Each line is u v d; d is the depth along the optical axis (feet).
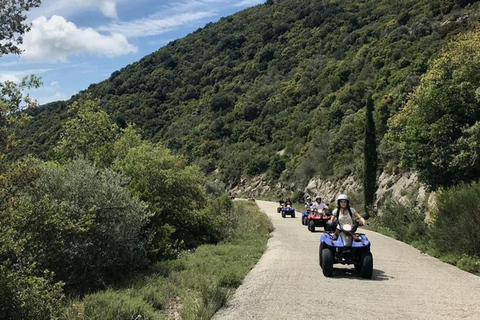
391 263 41.04
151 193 54.49
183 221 57.47
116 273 37.04
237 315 24.70
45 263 30.25
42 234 28.86
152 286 31.71
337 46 288.30
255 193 238.27
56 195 33.47
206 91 318.04
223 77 329.72
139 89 304.71
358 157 151.74
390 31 228.63
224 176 260.62
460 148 59.93
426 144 65.21
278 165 235.20
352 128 174.29
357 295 28.53
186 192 58.75
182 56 365.81
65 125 83.82
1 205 23.86
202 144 277.44
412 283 32.12
